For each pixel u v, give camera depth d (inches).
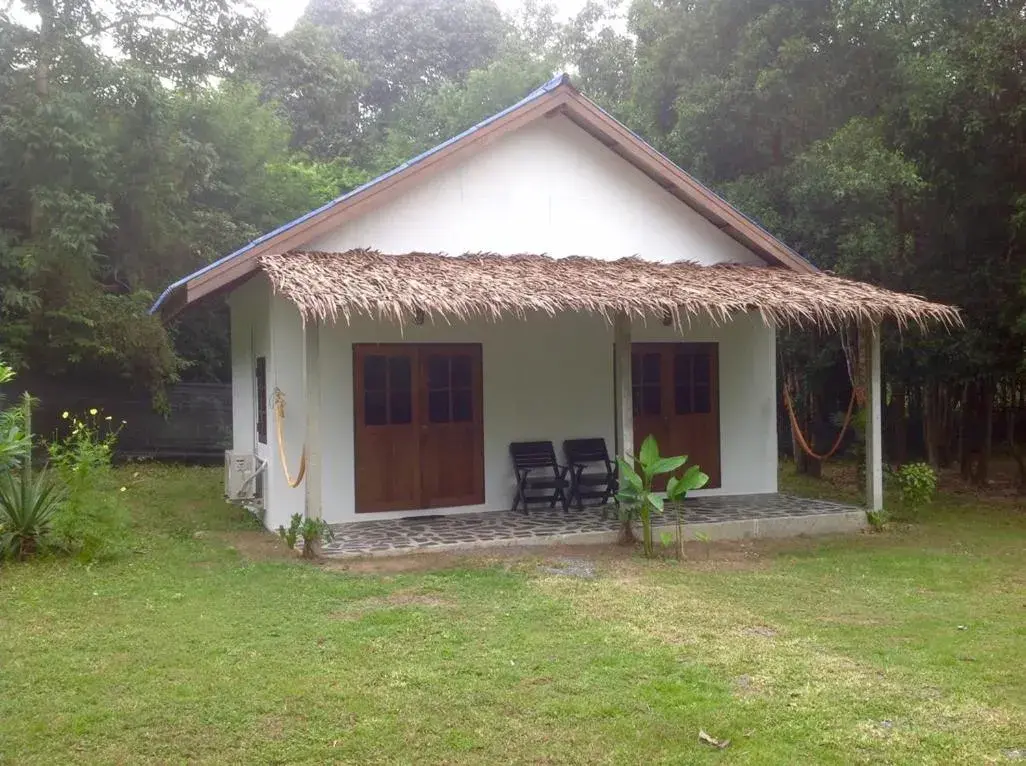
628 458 359.6
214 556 328.2
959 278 473.7
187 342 738.8
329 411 389.7
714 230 449.7
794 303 360.8
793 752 165.6
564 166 420.2
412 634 233.0
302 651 218.7
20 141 553.3
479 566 313.6
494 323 420.2
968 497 510.3
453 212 399.2
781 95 543.5
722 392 468.8
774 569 320.2
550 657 215.6
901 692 195.3
